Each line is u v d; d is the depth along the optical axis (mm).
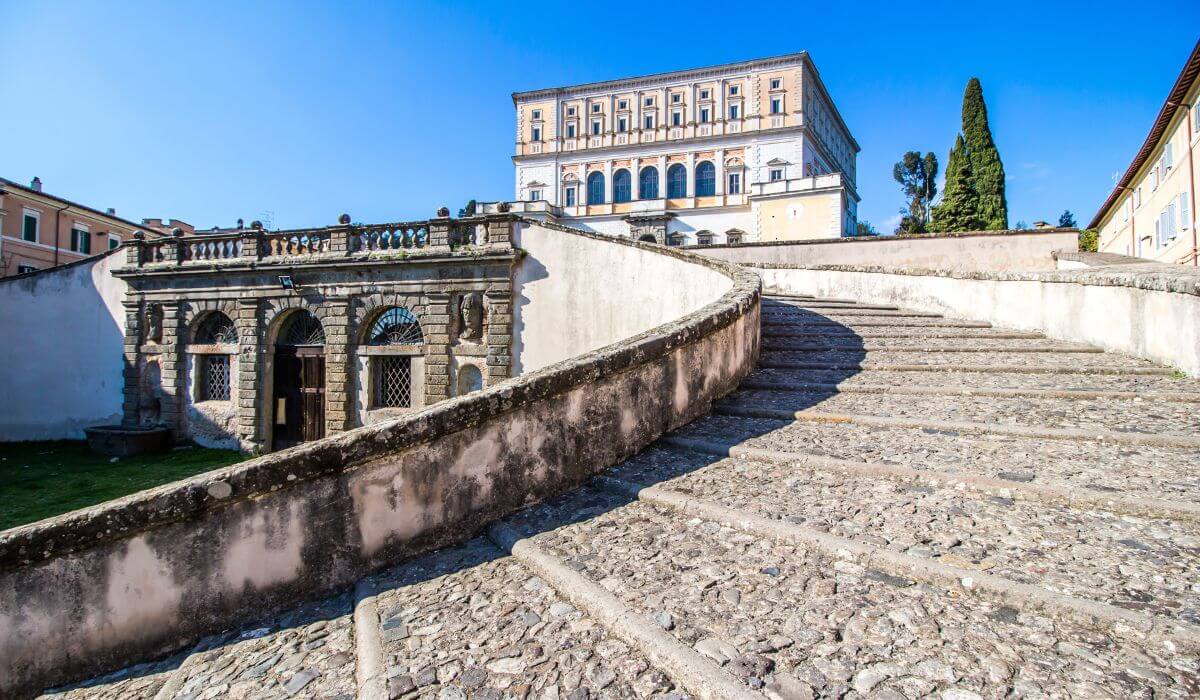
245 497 3215
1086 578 2566
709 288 12156
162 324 20781
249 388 19250
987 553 2850
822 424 5281
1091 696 1900
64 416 21594
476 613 2900
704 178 53656
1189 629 2127
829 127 61344
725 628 2445
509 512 4055
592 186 57156
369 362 18312
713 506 3660
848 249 18734
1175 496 3203
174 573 3070
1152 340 6340
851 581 2771
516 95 59406
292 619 3186
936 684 2016
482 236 17234
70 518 2932
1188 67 19516
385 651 2615
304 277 18859
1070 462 3891
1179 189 22672
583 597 2818
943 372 6805
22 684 2787
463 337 17391
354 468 3502
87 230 41531
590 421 4570
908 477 3881
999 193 36250
